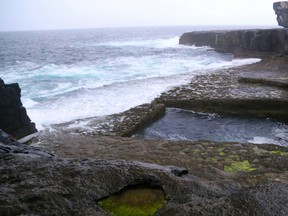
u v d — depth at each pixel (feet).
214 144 31.91
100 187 12.78
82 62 122.72
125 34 493.77
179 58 128.57
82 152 30.42
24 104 56.70
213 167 24.52
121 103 55.67
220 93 57.41
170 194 12.64
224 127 46.42
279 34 105.19
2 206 10.60
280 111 49.42
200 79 72.69
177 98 55.98
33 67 111.86
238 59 118.42
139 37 374.22
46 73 95.30
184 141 33.22
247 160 27.37
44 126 44.75
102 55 150.61
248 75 72.28
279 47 106.11
